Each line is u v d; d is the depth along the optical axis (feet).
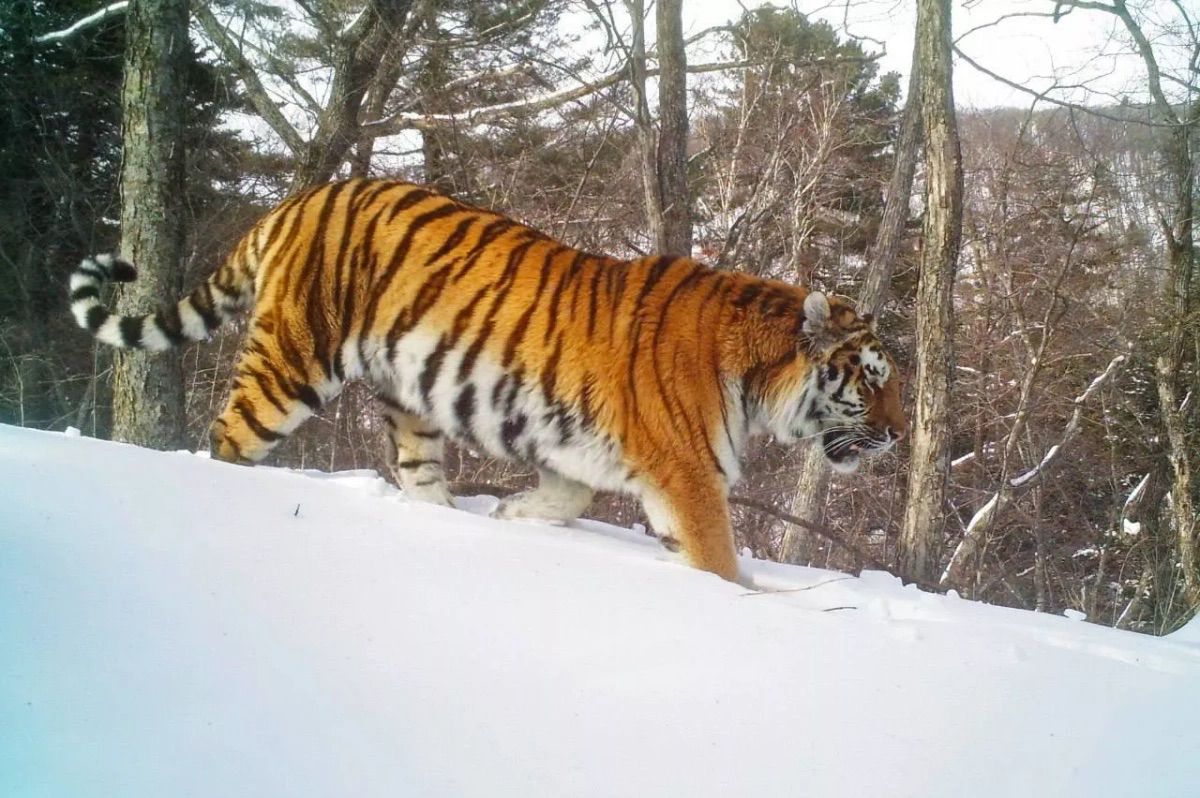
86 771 7.27
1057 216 54.19
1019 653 11.95
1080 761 9.61
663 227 30.60
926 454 23.00
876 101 66.33
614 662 10.15
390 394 17.65
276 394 16.98
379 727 8.41
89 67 50.47
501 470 36.60
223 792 7.31
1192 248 48.32
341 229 16.76
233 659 8.91
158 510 11.44
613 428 15.64
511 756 8.37
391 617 10.20
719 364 16.08
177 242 25.36
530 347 15.83
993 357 58.59
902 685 10.61
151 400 24.94
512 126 42.14
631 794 8.16
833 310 17.25
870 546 53.83
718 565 15.46
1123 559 57.06
